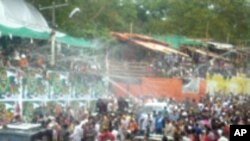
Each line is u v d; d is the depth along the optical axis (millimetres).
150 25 71375
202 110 33344
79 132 21391
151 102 34438
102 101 32438
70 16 40219
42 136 16562
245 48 67250
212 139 21797
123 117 25766
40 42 33844
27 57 29641
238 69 61875
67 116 25578
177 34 68812
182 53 57688
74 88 30703
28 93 25547
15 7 33156
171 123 25203
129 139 23547
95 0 50562
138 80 43031
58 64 32031
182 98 45406
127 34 52875
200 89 47062
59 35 35281
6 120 22688
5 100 23812
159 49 52906
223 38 69750
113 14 56125
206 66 56406
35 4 39094
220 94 49469
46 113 26359
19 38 31391
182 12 71125
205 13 69688
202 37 67750
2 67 23812
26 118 24875
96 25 48906
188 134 22844
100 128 22109
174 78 45188
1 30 28375
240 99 47188
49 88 27562
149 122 27484
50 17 40125
